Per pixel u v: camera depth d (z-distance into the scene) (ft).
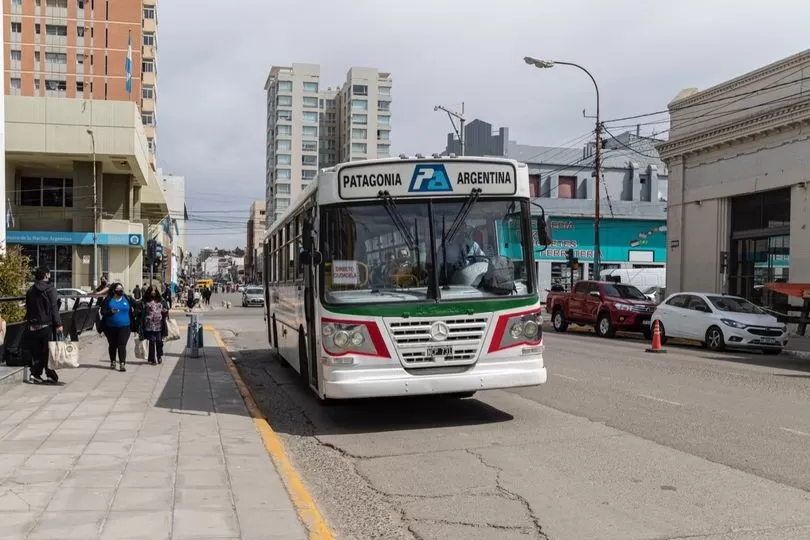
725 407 33.32
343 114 428.15
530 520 17.95
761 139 87.25
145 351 51.21
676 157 101.91
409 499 20.03
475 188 29.40
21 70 236.02
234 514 17.43
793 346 68.59
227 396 36.35
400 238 28.68
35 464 21.84
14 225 145.38
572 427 28.91
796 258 81.76
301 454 26.08
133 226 151.74
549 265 163.02
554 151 167.53
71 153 138.51
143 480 20.25
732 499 19.25
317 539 15.94
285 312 45.09
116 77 240.12
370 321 27.63
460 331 28.02
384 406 34.94
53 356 38.70
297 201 37.45
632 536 16.66
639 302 82.12
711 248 95.86
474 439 27.09
